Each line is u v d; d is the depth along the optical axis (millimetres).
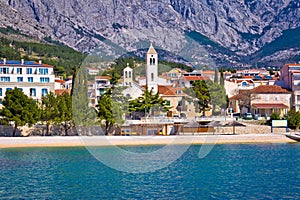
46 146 99875
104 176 64625
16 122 104500
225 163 77000
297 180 61938
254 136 106312
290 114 121688
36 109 106000
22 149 96375
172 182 60031
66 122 108188
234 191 54656
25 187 57750
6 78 128875
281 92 138000
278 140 106688
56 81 155875
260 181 61219
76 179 62812
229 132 109062
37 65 131750
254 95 137000
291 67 145125
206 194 52938
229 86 161125
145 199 50406
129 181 60562
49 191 55219
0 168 72938
